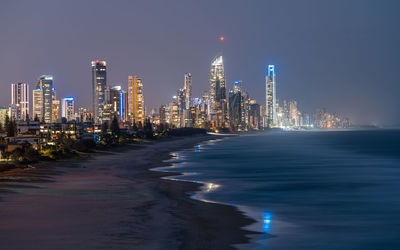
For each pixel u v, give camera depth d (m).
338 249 31.11
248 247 30.11
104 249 27.70
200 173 81.38
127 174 76.81
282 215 42.03
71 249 27.52
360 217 41.75
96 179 67.62
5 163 89.06
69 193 51.41
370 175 81.62
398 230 36.47
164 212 40.50
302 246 31.36
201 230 33.97
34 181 62.62
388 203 50.00
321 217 41.47
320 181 71.31
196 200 49.19
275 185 65.31
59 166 90.25
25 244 28.53
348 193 58.03
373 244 32.47
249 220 38.88
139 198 48.75
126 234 31.52
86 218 36.72
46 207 41.62
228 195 54.47
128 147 186.62
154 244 29.23
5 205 42.47
